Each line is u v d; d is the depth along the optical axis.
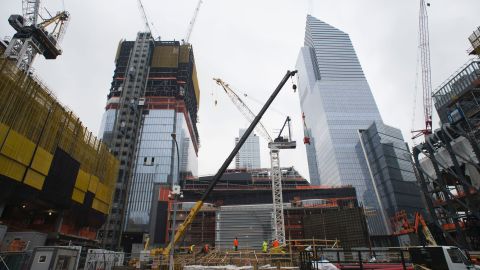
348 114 197.38
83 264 32.53
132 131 130.75
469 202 49.81
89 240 51.56
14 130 34.19
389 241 101.62
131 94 141.50
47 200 39.53
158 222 103.69
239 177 123.50
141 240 113.12
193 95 188.75
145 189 120.81
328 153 189.38
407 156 143.25
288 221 97.44
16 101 34.84
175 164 129.00
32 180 36.66
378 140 148.50
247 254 39.75
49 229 46.03
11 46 64.12
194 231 96.31
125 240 113.62
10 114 33.88
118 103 140.25
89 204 50.81
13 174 33.91
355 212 68.25
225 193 114.25
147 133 137.00
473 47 56.97
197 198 113.25
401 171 141.62
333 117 196.00
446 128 53.38
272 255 38.78
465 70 65.88
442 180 56.78
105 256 36.59
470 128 48.97
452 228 55.31
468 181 53.38
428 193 59.56
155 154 130.88
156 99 149.62
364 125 191.75
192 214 47.03
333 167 179.38
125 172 119.69
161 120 141.50
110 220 107.56
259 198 112.94
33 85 37.66
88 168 50.97
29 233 34.53
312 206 100.88
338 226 69.44
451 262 17.66
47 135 39.66
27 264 22.09
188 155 155.62
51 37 69.75
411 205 131.38
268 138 105.19
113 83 154.00
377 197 146.75
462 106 55.91
